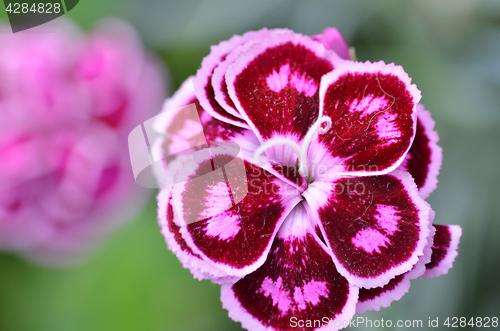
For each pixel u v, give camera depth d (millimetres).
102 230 101
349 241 94
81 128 98
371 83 97
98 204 99
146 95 102
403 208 95
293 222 97
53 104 97
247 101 98
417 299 118
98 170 98
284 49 99
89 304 105
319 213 96
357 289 94
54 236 99
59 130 97
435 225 99
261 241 95
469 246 121
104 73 99
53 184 97
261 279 96
